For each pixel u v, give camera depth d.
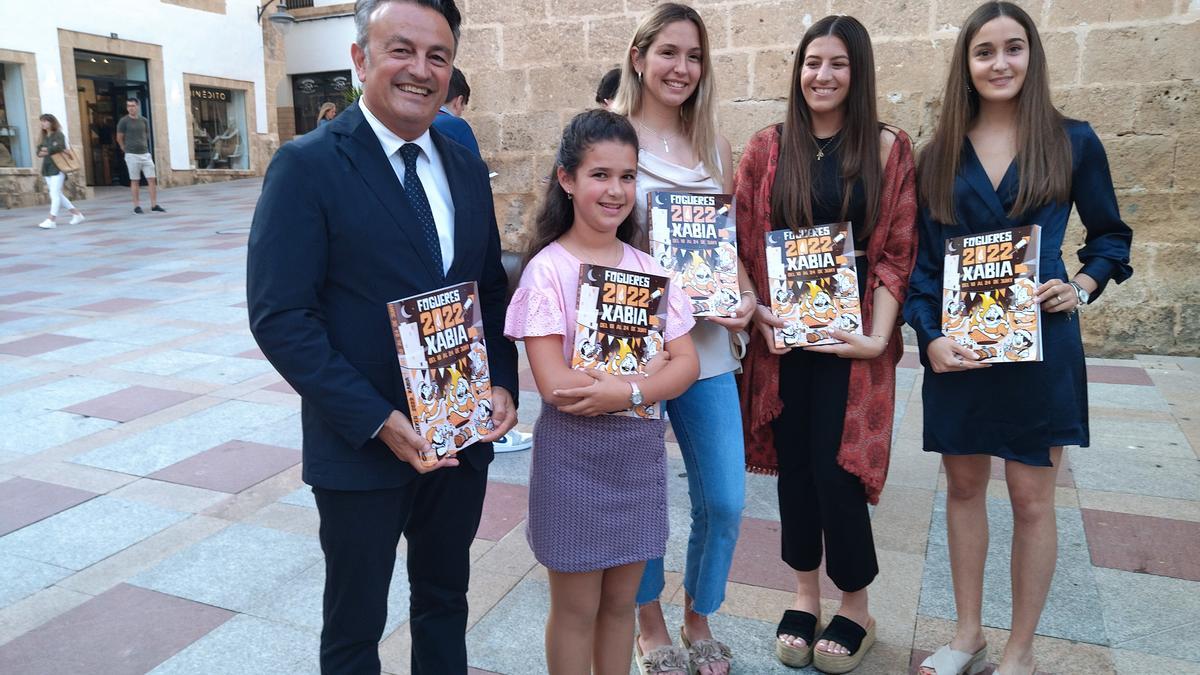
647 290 2.01
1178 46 5.38
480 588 3.06
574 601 2.10
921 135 5.95
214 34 20.23
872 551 2.52
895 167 2.42
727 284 2.32
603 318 1.99
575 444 2.03
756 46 6.17
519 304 2.03
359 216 1.78
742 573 3.16
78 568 3.20
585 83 6.63
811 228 2.42
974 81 2.25
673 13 2.36
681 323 2.12
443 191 1.99
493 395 2.04
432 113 1.86
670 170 2.38
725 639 2.75
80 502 3.77
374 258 1.80
